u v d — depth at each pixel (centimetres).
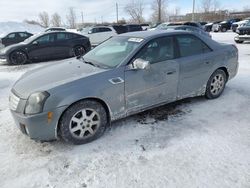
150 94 369
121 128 365
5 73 824
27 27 5353
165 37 389
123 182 253
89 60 395
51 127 298
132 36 402
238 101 459
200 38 434
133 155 299
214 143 318
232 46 484
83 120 319
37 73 361
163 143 323
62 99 295
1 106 476
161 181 252
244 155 291
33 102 288
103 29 1709
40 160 294
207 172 263
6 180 261
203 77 436
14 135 353
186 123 377
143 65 330
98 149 314
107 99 328
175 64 388
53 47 1095
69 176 265
